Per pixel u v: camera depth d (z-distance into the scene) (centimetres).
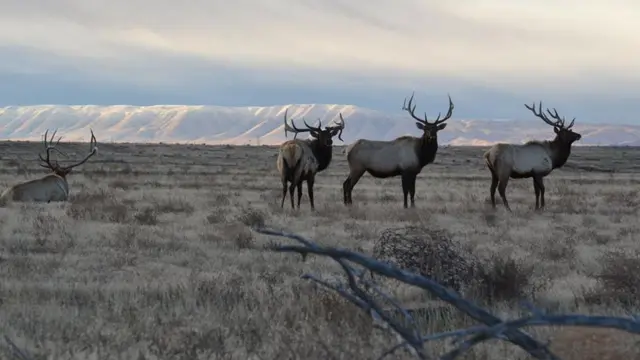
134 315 1839
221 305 1988
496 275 2233
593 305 2080
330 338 1568
